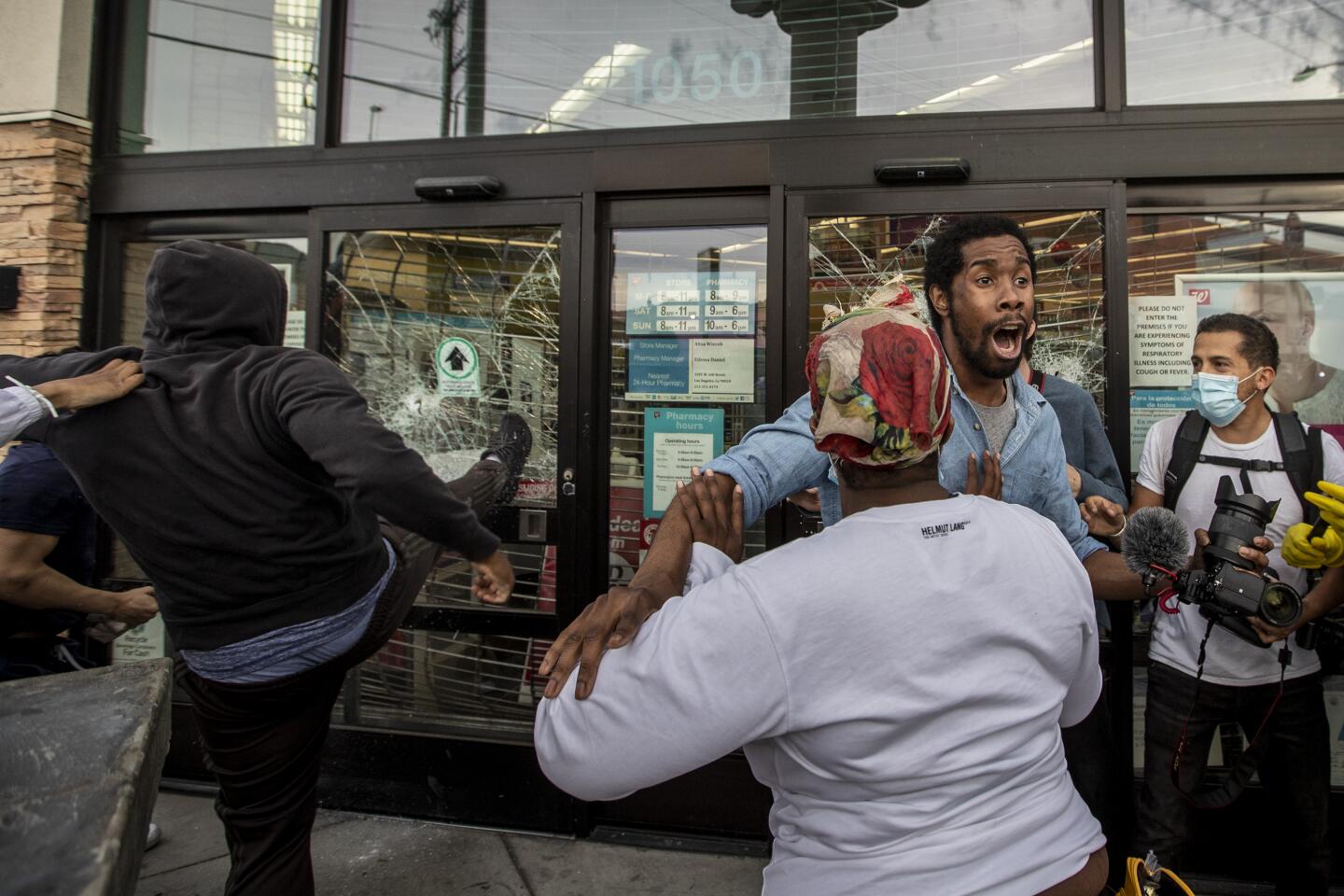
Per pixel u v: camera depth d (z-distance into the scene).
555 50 3.17
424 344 3.21
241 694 1.87
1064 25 2.87
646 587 1.15
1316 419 2.81
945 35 2.93
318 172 3.22
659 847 2.93
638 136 3.04
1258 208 2.80
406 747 3.13
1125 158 2.77
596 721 1.02
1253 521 2.01
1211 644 2.26
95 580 3.37
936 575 1.01
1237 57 2.80
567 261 3.07
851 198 2.90
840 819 1.03
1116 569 1.74
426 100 3.24
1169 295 2.84
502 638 3.13
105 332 3.42
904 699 0.98
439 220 3.15
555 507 3.11
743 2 3.05
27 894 0.86
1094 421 2.49
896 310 1.10
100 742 1.16
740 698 0.97
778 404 2.94
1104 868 1.12
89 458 1.76
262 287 1.92
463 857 2.87
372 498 1.59
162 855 2.82
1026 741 1.06
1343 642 2.19
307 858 2.07
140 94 3.42
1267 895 2.63
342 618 1.92
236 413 1.76
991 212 2.83
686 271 3.08
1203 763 2.34
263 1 3.34
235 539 1.78
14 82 3.29
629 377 3.12
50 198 3.26
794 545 1.07
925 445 1.05
